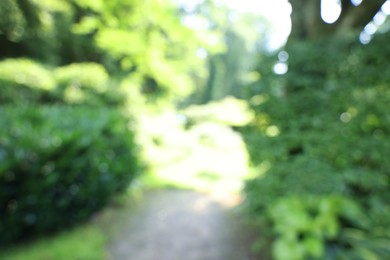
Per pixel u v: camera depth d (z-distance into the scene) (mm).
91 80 6402
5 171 2307
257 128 3076
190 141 8164
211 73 24266
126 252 2619
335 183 2562
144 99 8195
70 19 7930
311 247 2115
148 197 4336
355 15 2732
